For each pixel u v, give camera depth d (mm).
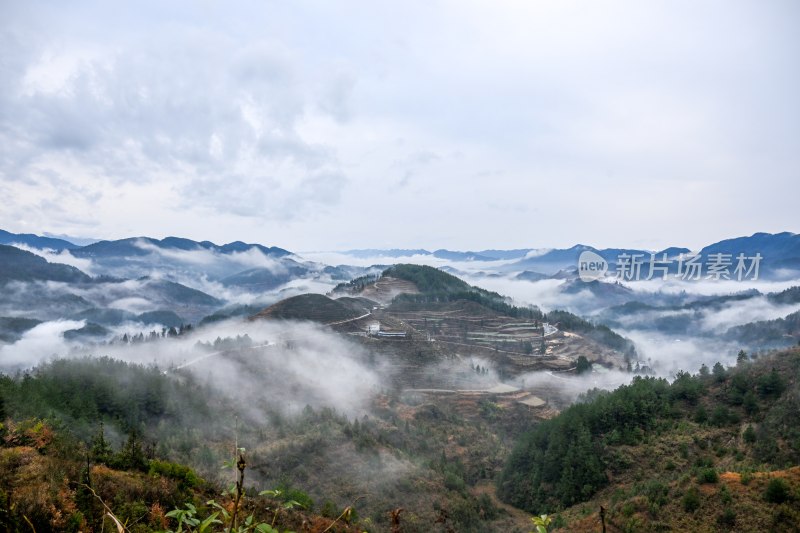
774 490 54719
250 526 7238
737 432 84750
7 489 24781
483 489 104812
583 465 86625
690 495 59031
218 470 74062
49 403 78562
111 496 31031
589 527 63594
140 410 100938
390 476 89250
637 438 90312
